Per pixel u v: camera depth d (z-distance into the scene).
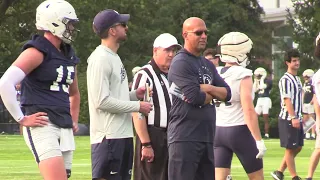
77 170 50.28
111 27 25.48
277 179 43.81
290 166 43.53
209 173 24.94
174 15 143.88
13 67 21.11
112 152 25.28
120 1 127.88
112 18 25.50
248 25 150.62
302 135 43.75
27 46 21.44
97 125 25.44
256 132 29.14
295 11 137.00
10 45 119.12
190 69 24.38
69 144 21.89
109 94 25.20
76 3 124.81
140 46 137.00
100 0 125.38
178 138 24.48
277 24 165.00
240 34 30.02
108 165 25.34
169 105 29.05
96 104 25.12
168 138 24.95
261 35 151.62
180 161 24.47
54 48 21.73
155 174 29.12
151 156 28.84
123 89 25.77
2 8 107.31
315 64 134.00
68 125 21.91
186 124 24.47
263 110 99.31
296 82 43.94
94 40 129.38
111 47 25.58
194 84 24.19
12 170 50.59
